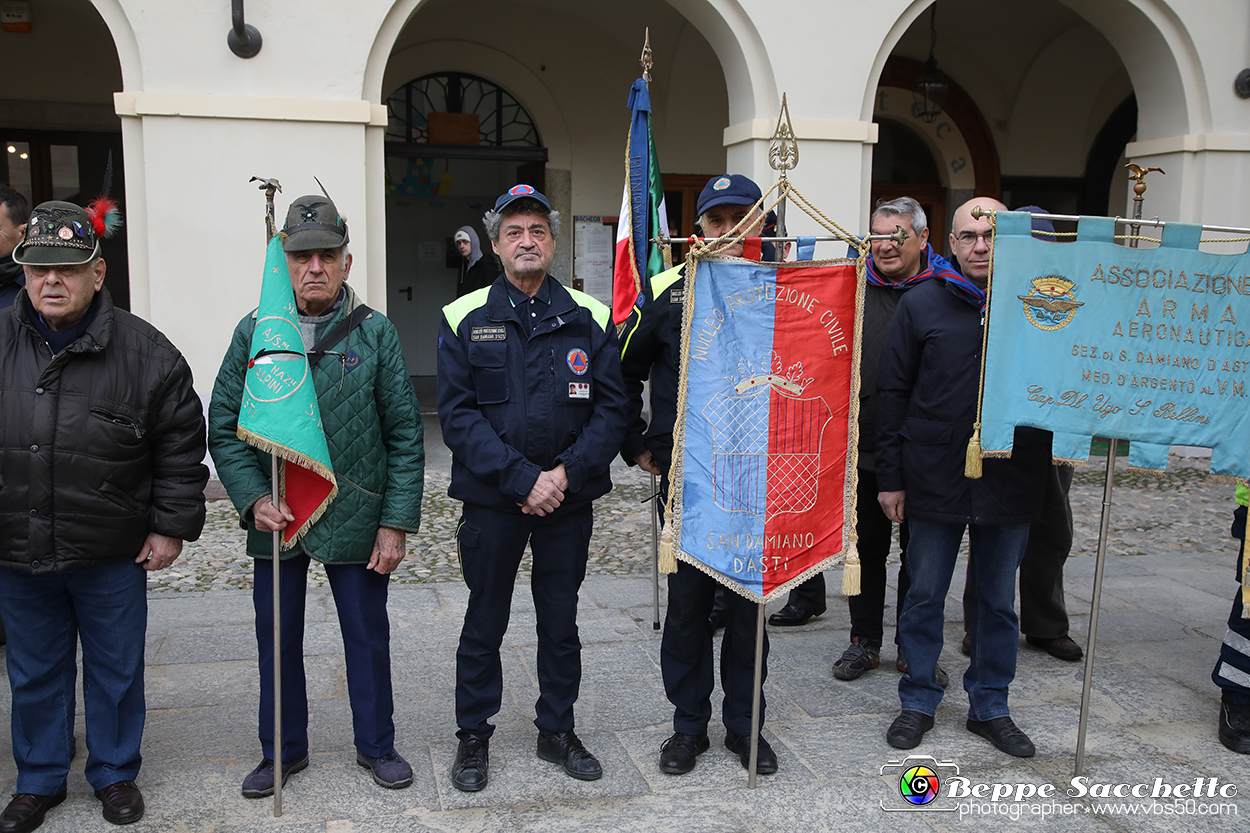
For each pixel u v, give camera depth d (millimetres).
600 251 10227
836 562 2994
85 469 2609
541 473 2809
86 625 2764
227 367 2855
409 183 11625
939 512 3174
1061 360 2969
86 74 8633
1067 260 2955
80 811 2795
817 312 2938
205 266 6414
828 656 4090
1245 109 8086
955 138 10992
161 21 6207
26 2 8203
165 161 6297
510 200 2848
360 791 2918
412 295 11922
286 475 2799
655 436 3221
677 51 9836
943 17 10258
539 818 2783
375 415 2871
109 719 2783
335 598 2949
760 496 2916
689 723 3098
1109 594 5004
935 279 3314
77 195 8805
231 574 4996
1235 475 3068
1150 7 7840
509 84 9797
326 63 6480
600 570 5309
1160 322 2986
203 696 3576
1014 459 3150
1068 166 11352
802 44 7234
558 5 9578
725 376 2914
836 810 2857
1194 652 4207
